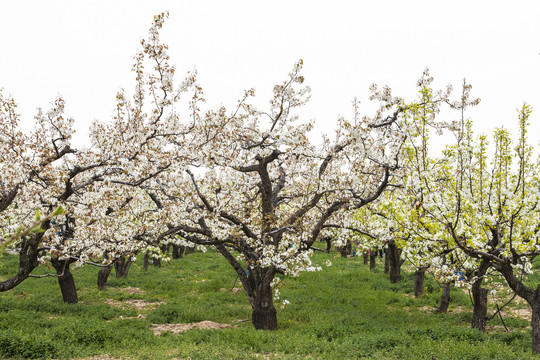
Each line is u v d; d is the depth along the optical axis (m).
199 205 13.40
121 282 21.95
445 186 11.04
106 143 10.61
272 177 16.62
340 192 13.20
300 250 12.68
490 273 11.63
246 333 11.09
